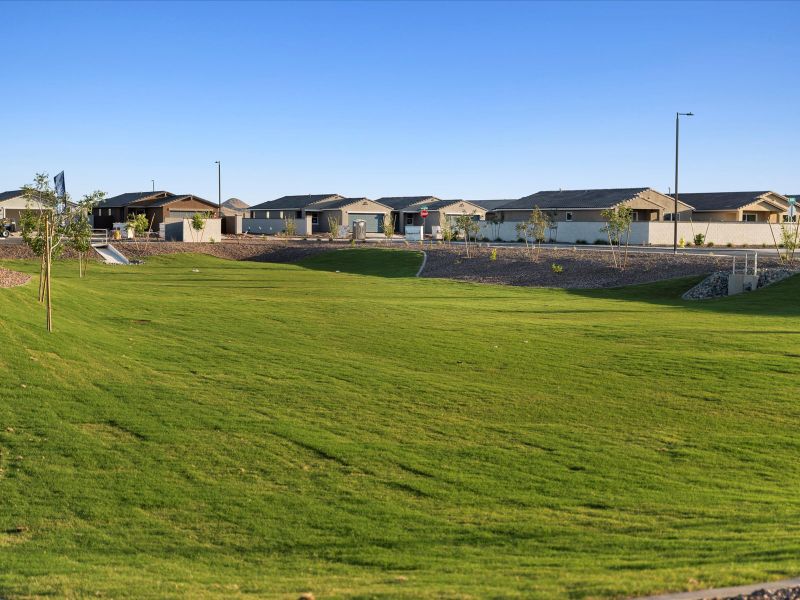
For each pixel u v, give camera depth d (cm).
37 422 1630
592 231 8181
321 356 2420
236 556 1066
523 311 3656
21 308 2684
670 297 4391
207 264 7206
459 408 1834
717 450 1542
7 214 10119
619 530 1132
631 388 2027
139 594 908
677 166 5766
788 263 4803
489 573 952
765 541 1032
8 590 923
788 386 2031
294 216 12375
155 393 1894
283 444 1552
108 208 11819
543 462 1466
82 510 1229
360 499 1280
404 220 12494
